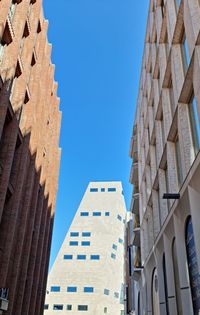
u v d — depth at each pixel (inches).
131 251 1681.8
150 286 886.4
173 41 644.1
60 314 3253.0
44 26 1149.7
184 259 526.3
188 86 541.6
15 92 834.8
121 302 3442.4
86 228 3841.0
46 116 1231.5
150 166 975.6
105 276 3459.6
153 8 993.5
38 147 1069.8
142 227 1095.6
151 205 928.9
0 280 676.1
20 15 842.8
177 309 573.9
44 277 1264.8
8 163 723.4
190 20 505.7
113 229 3848.4
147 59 1078.4
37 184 1036.5
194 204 463.5
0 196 678.5
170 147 650.2
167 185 723.4
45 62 1179.3
